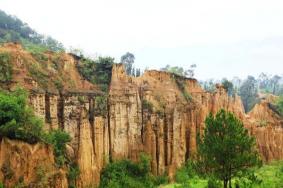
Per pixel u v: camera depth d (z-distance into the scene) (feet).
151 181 234.99
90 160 205.67
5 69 189.06
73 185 188.24
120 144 238.07
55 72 215.72
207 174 159.63
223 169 153.79
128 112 246.68
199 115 298.35
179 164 264.72
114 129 234.79
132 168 232.53
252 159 152.15
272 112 388.78
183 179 244.83
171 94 284.20
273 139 354.54
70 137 200.03
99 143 217.56
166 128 266.57
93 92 226.17
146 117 258.57
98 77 241.35
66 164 189.88
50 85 205.05
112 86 240.94
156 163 252.83
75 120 208.54
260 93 602.44
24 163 157.48
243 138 152.66
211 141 153.99
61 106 206.80
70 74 225.76
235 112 344.08
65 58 228.84
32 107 188.34
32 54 212.02
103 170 217.97
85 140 205.67
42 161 164.45
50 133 187.11
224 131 154.81
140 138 252.62
